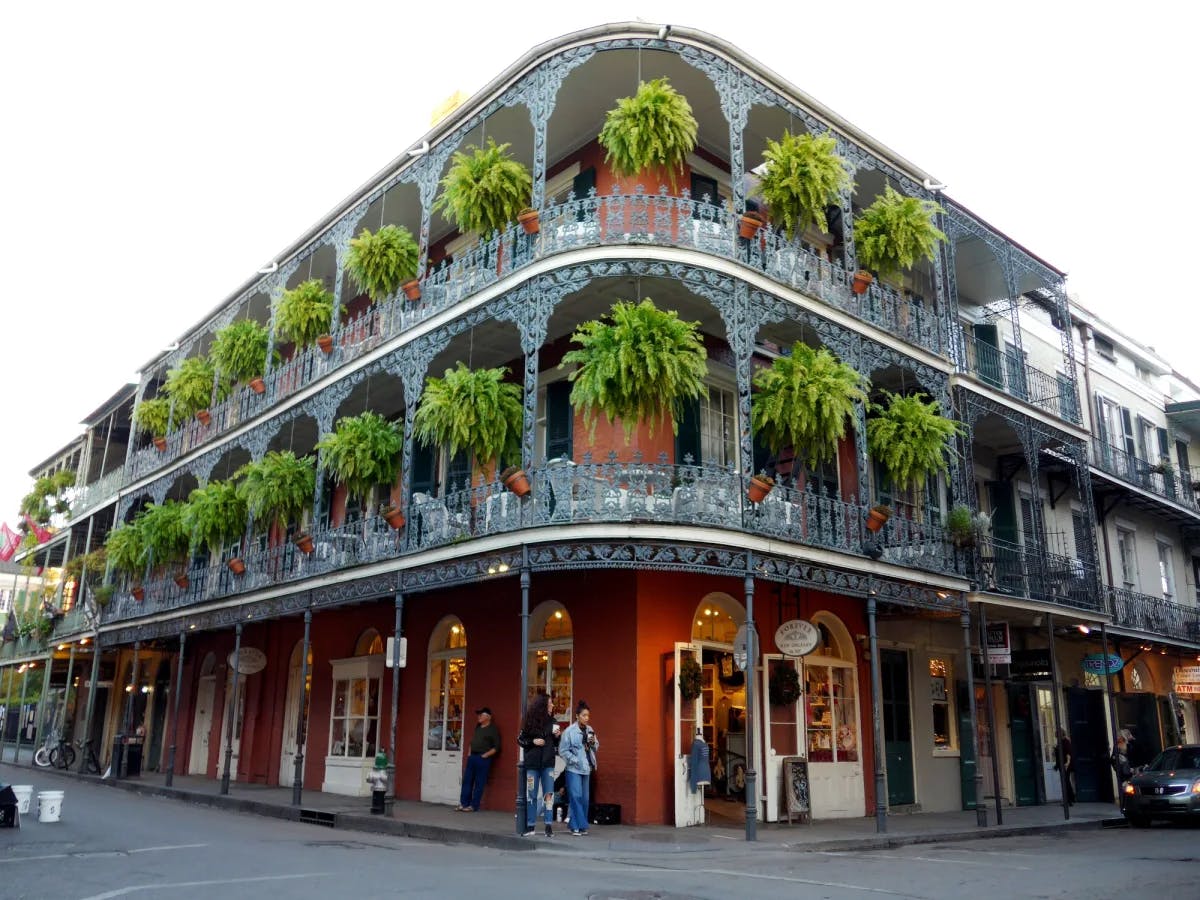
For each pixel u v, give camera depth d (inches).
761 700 562.9
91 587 1081.4
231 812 629.9
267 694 844.0
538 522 478.9
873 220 622.8
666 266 510.6
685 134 524.4
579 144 658.2
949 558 609.3
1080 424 804.6
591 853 409.4
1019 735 779.4
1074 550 869.8
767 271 548.4
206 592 800.3
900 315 637.3
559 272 517.7
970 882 340.2
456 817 526.0
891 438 590.2
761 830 498.0
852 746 623.2
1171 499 979.9
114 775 871.1
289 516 730.8
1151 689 950.4
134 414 1040.8
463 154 625.6
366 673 714.8
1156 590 982.4
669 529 462.0
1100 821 640.4
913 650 689.6
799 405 510.9
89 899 276.5
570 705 550.3
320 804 614.9
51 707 1334.9
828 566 519.5
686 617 550.6
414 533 574.2
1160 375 1134.4
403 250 679.1
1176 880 352.2
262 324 927.0
